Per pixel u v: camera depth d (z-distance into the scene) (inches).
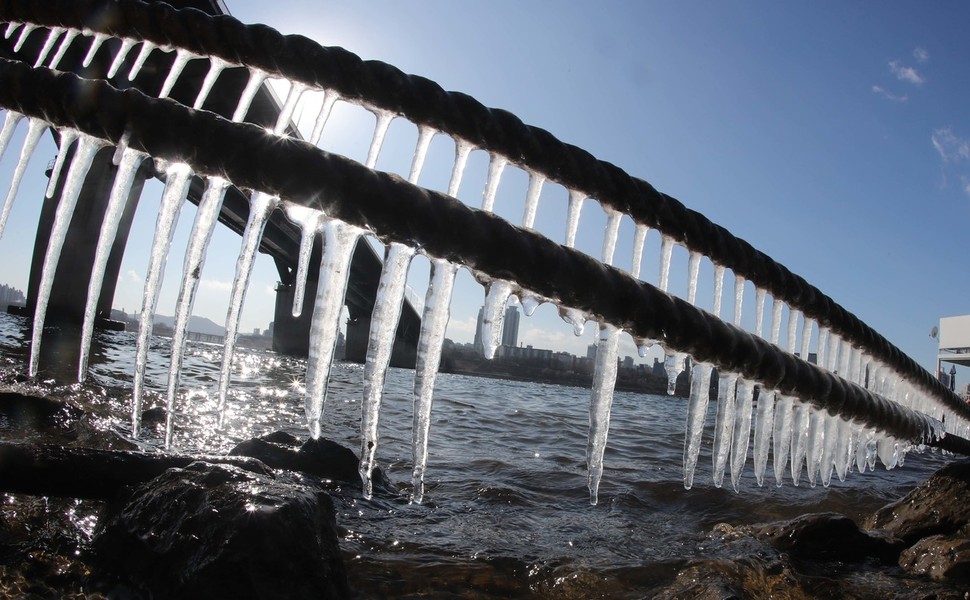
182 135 81.5
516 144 129.6
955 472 142.8
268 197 88.0
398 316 90.3
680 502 174.9
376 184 81.1
